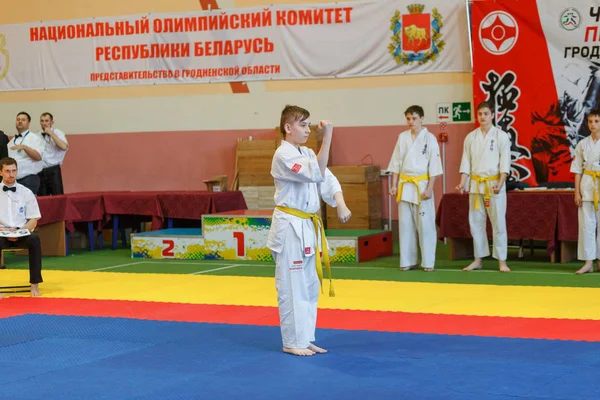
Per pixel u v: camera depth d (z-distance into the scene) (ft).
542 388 15.44
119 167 49.08
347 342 20.11
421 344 19.60
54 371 17.92
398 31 42.80
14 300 27.84
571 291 27.09
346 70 43.93
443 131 42.27
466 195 35.91
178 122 47.65
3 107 51.49
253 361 18.31
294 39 44.83
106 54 48.83
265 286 29.66
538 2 39.55
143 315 24.57
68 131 50.08
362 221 41.98
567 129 39.42
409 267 33.47
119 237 47.62
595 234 31.58
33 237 28.81
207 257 38.06
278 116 45.55
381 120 43.52
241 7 45.83
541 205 34.42
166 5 47.37
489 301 25.54
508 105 40.47
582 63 38.96
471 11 40.96
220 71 46.50
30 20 50.37
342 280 30.66
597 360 17.63
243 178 44.98
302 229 18.93
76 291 29.63
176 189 47.98
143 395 15.80
